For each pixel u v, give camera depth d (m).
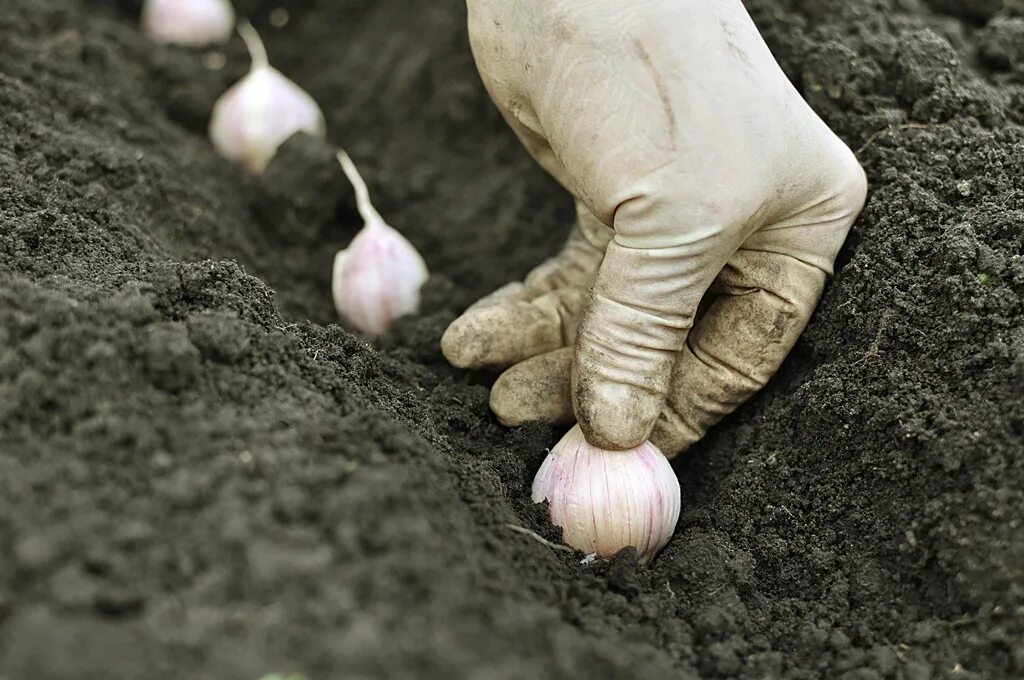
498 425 0.70
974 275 0.67
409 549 0.60
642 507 0.66
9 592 0.59
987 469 0.64
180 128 0.85
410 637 0.59
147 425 0.62
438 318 0.74
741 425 0.70
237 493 0.61
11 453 0.61
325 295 0.78
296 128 0.83
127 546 0.59
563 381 0.69
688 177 0.64
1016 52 0.75
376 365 0.70
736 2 0.66
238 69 0.89
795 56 0.73
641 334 0.66
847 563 0.66
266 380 0.65
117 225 0.71
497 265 0.79
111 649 0.58
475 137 0.85
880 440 0.67
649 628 0.64
